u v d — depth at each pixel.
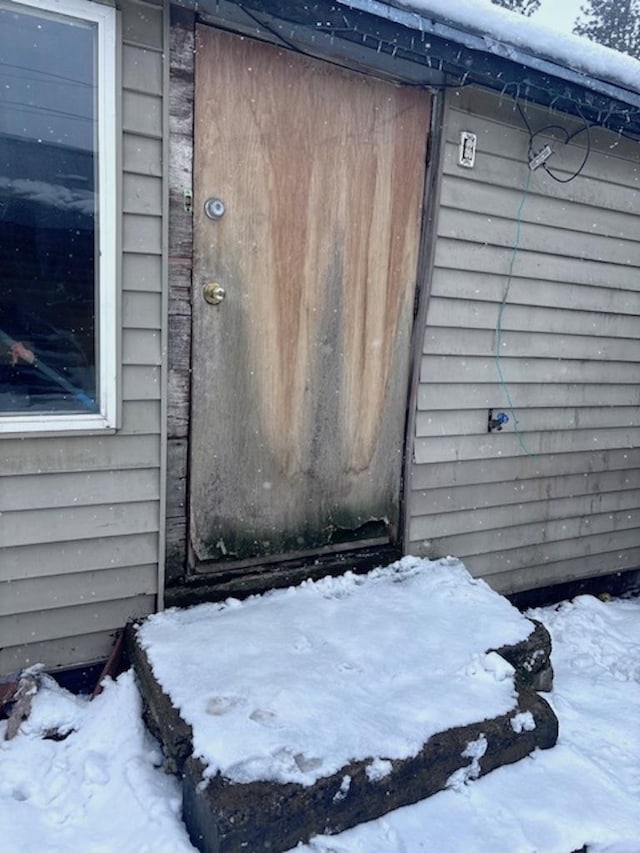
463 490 3.41
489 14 2.48
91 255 2.29
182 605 2.64
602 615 3.73
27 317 2.25
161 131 2.32
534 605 3.88
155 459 2.52
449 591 2.85
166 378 2.49
